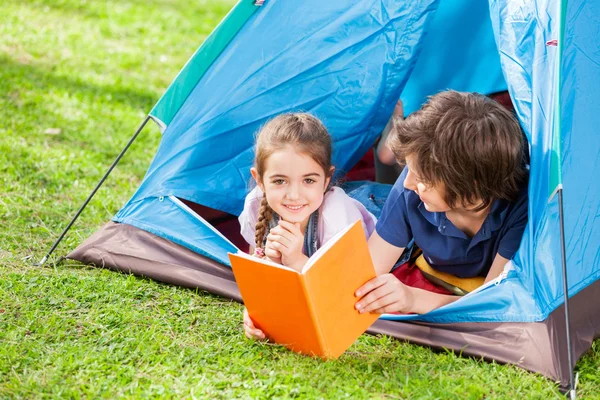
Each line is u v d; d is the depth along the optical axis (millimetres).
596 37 2537
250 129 3178
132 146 4625
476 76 3758
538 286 2402
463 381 2223
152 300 2773
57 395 2113
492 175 2369
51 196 3752
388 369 2299
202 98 3152
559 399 2148
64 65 6066
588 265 2461
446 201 2436
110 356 2346
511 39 2559
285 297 2219
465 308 2467
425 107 2463
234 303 2771
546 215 2375
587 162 2457
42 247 3193
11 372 2242
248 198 2965
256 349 2402
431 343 2451
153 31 7609
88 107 5184
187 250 2947
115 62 6418
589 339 2402
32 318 2562
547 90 2402
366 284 2314
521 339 2354
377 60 3061
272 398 2109
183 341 2473
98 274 2961
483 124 2346
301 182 2613
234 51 3121
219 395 2141
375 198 3164
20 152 4180
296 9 3074
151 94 5730
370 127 3189
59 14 7691
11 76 5547
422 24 2984
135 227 3076
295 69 3107
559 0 2418
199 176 3191
